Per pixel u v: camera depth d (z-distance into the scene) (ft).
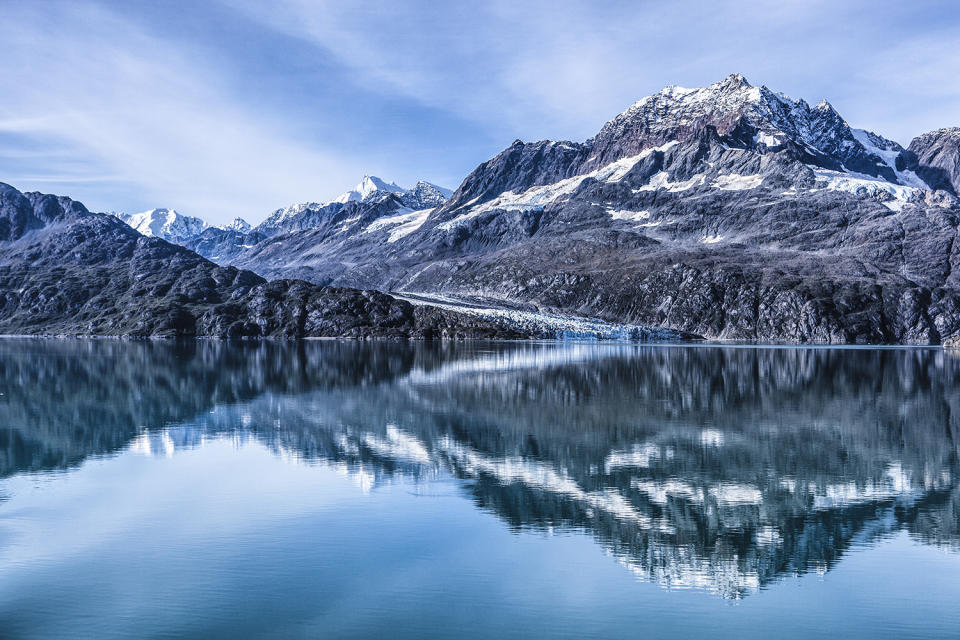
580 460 161.58
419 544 105.40
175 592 89.10
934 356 595.47
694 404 254.27
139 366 432.66
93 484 141.18
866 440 187.01
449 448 175.22
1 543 107.04
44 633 78.79
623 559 99.76
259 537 108.68
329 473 149.18
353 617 81.92
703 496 131.64
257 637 77.51
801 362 492.54
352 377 358.43
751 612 83.05
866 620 81.35
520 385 318.45
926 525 114.83
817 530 112.57
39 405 253.85
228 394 285.02
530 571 95.04
